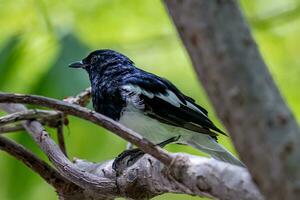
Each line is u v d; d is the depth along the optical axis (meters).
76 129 12.48
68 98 10.63
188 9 4.10
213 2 4.06
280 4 15.37
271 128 3.95
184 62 14.90
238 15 4.08
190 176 5.56
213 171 5.31
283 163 3.89
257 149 3.97
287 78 14.87
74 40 11.89
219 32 4.05
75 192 8.10
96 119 6.43
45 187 11.97
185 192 6.08
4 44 12.36
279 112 3.97
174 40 15.05
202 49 4.11
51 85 11.47
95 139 12.49
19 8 13.65
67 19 13.89
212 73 4.11
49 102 6.71
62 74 11.53
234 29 4.06
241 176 5.08
